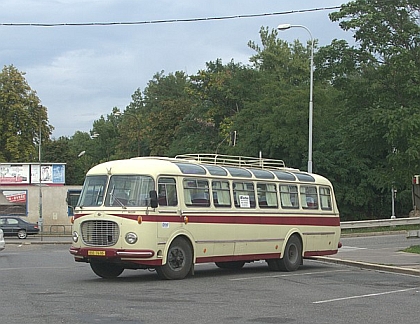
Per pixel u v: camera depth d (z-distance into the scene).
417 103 46.12
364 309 12.56
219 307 12.45
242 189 20.33
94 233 17.27
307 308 12.55
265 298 14.01
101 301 13.02
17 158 81.81
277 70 77.38
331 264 24.52
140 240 16.97
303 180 22.98
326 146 57.69
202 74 75.94
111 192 17.52
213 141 74.38
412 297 14.56
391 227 46.38
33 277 18.39
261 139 58.81
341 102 55.62
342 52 48.44
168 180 17.91
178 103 89.31
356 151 49.44
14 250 35.09
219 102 75.50
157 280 17.70
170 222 17.66
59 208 60.06
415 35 47.34
